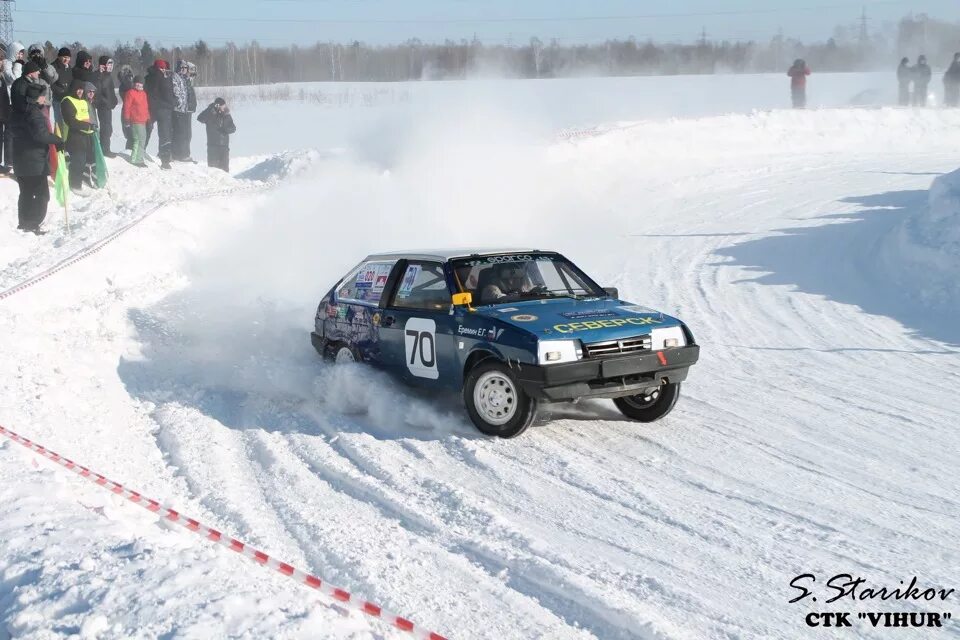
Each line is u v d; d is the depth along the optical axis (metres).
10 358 8.16
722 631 3.88
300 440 6.79
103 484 5.31
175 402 7.88
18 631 3.43
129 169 17.19
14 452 5.61
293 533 5.07
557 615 4.08
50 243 13.10
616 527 5.02
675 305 11.52
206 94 55.47
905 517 5.09
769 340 9.74
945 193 12.77
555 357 6.16
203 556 4.09
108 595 3.62
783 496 5.44
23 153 13.00
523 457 6.19
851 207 17.27
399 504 5.42
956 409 7.21
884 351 9.16
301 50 88.44
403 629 3.55
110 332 9.89
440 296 7.09
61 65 15.27
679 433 6.69
